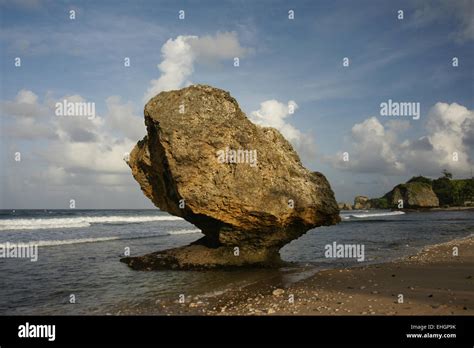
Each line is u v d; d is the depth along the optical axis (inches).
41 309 556.1
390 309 494.0
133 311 538.0
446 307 494.3
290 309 514.6
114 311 540.7
